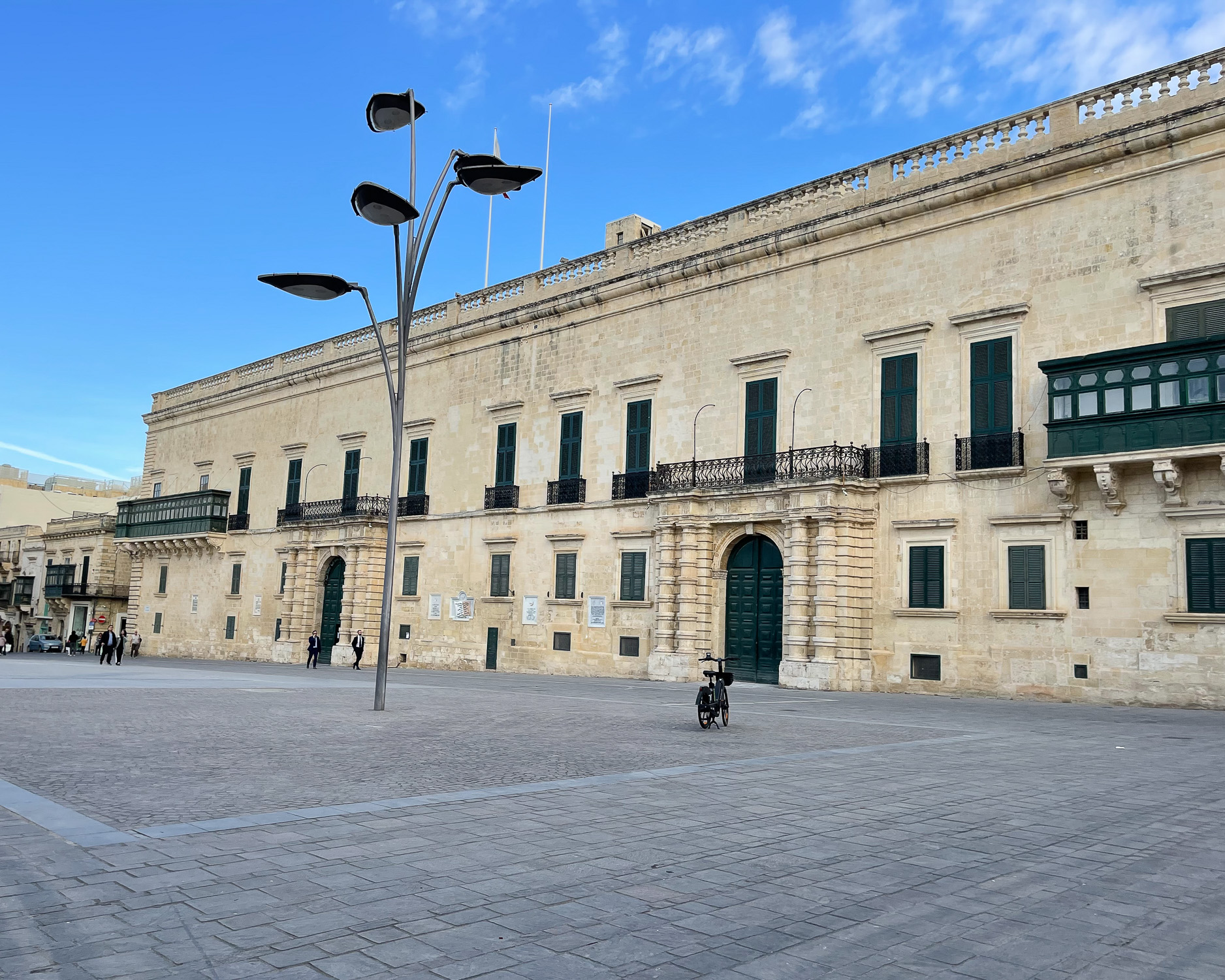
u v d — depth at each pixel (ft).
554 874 20.89
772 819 27.14
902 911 18.72
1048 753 42.68
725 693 53.52
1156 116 78.89
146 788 29.73
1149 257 78.07
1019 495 83.05
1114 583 76.48
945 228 91.25
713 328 110.01
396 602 145.18
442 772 34.53
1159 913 18.80
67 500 284.82
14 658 171.73
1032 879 21.13
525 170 61.21
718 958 15.97
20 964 14.94
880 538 91.71
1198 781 34.96
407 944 16.30
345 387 163.32
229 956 15.57
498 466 133.59
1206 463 72.08
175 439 207.00
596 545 118.11
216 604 181.16
